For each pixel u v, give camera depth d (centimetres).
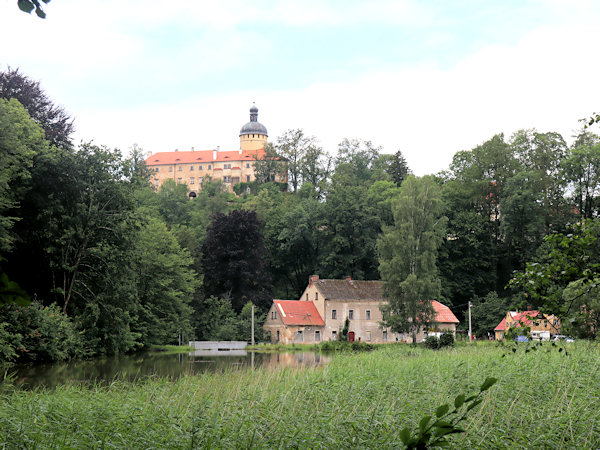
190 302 7844
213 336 7588
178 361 4325
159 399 1491
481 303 7888
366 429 1233
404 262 6197
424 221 6322
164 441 1147
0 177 3531
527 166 8619
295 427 1248
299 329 7894
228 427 1209
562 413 1354
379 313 8238
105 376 2941
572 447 1193
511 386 1711
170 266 6688
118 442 1133
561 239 1119
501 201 8062
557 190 8162
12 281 285
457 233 8438
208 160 17562
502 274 8569
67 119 5412
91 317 4538
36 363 3838
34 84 5222
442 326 7762
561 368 1894
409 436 391
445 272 8450
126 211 4700
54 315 4012
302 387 1666
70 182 4453
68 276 4634
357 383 1819
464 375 1917
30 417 1275
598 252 1099
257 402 1438
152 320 6050
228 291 8562
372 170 12138
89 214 4522
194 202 12612
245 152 17562
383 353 3528
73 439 1126
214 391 1609
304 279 9919
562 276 1109
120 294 4769
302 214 9688
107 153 4644
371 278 9369
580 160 7688
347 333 7606
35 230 4394
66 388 1798
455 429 387
